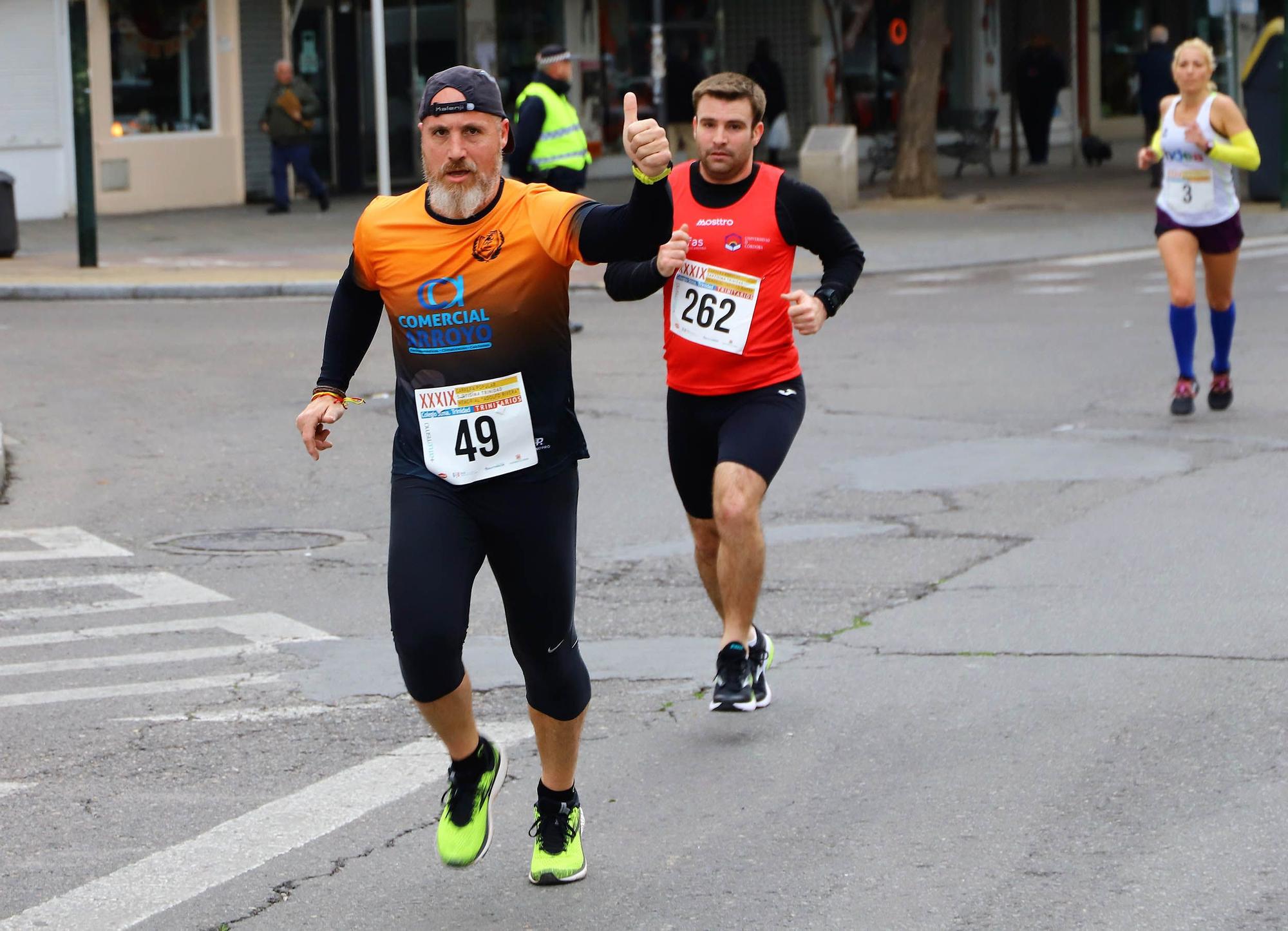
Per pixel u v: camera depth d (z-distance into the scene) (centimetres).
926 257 5422
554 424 1170
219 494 2544
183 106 6875
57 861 1257
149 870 1239
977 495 2428
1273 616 1809
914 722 1527
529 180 3731
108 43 6562
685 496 1633
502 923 1145
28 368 3547
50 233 6025
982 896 1160
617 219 1117
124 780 1427
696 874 1216
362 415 3098
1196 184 2852
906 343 3838
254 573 2120
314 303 4591
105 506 2467
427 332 1158
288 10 7144
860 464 2655
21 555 2205
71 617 1931
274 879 1223
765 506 2400
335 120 7400
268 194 7200
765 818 1316
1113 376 3347
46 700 1639
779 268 1566
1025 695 1586
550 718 1202
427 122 1136
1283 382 3209
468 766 1195
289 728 1556
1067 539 2173
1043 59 8969
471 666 1738
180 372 3516
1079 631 1786
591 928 1135
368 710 1606
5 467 2638
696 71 8931
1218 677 1612
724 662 1529
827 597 1959
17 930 1136
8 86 6347
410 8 7575
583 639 1825
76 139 5009
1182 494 2381
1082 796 1336
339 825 1327
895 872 1205
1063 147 10381
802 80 9406
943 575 2031
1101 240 5781
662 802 1357
